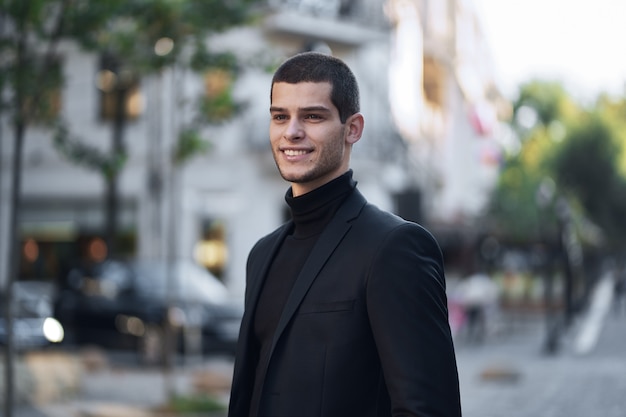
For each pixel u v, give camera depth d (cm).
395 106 3478
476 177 5416
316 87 277
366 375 262
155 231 2827
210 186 2875
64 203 2986
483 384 1591
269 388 268
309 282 270
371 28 2959
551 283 3116
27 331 1634
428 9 4688
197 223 2872
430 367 254
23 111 891
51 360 1375
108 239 2678
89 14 909
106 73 2880
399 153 3209
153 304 1858
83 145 980
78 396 1388
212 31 1148
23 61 899
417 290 260
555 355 2236
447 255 3844
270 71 1191
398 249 264
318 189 280
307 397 261
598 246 5294
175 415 1188
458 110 5244
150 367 1805
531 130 5891
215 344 1833
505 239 4206
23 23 888
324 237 276
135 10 1066
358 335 262
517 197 4159
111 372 1733
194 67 1170
